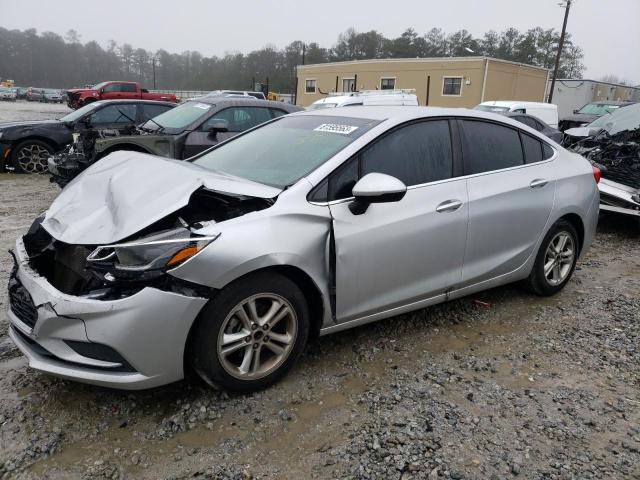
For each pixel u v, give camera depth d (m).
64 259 2.92
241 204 3.02
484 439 2.63
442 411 2.85
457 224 3.54
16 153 10.01
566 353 3.56
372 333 3.73
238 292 2.72
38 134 10.06
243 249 2.67
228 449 2.52
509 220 3.89
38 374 3.10
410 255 3.34
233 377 2.81
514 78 34.72
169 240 2.58
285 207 2.89
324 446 2.55
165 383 2.67
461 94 33.84
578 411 2.90
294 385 3.05
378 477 2.36
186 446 2.54
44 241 3.17
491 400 2.97
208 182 2.90
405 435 2.64
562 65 75.12
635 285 4.98
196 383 3.03
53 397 2.88
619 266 5.61
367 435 2.63
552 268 4.42
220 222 2.75
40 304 2.57
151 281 2.52
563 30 31.58
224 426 2.68
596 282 5.04
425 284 3.50
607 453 2.57
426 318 4.01
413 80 35.59
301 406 2.87
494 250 3.87
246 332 2.81
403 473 2.38
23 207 7.36
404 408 2.87
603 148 7.71
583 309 4.32
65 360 2.59
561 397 3.03
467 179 3.68
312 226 2.94
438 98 34.81
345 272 3.07
